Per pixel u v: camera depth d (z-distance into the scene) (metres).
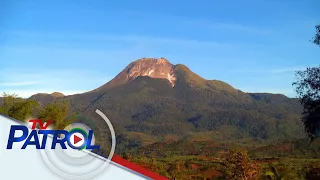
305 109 20.97
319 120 20.55
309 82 20.64
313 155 82.12
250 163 40.12
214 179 48.34
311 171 35.50
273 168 38.56
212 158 81.38
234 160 41.28
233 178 41.28
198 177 51.62
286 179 36.47
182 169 58.25
